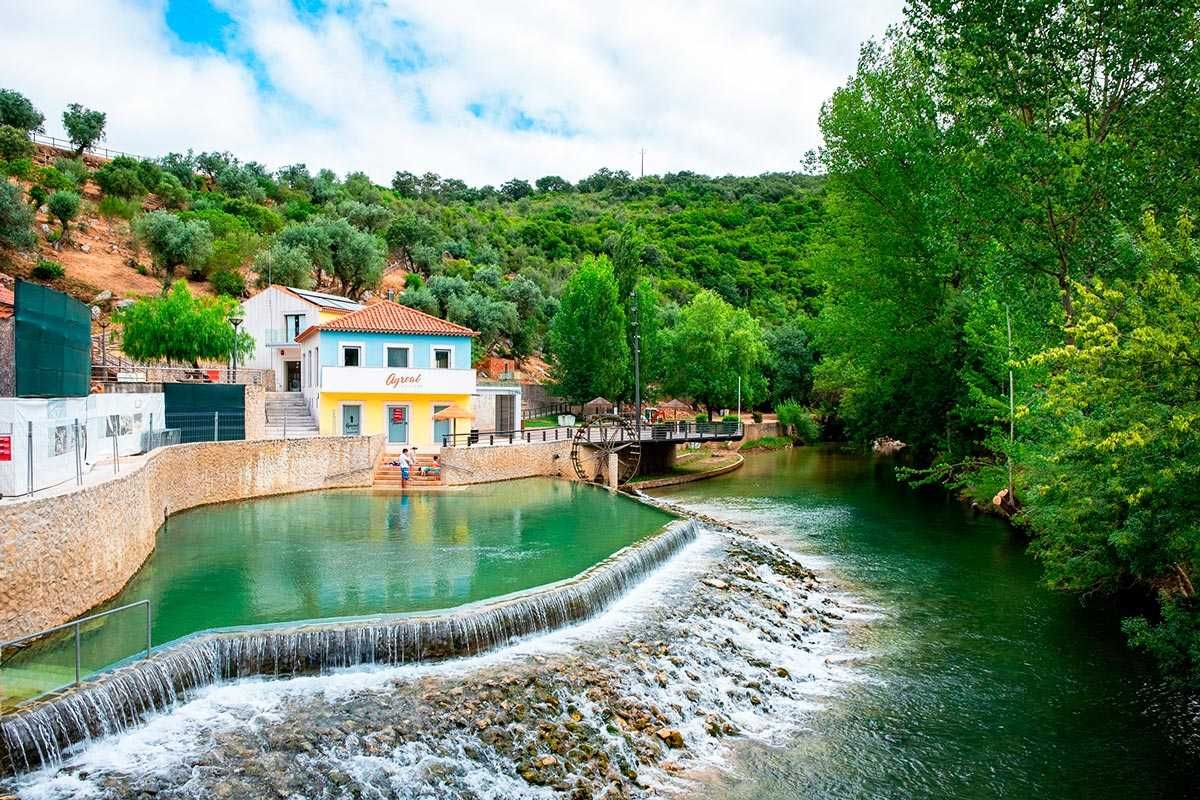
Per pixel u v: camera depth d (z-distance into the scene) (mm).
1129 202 22062
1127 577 22188
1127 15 22219
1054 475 19250
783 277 124000
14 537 13188
